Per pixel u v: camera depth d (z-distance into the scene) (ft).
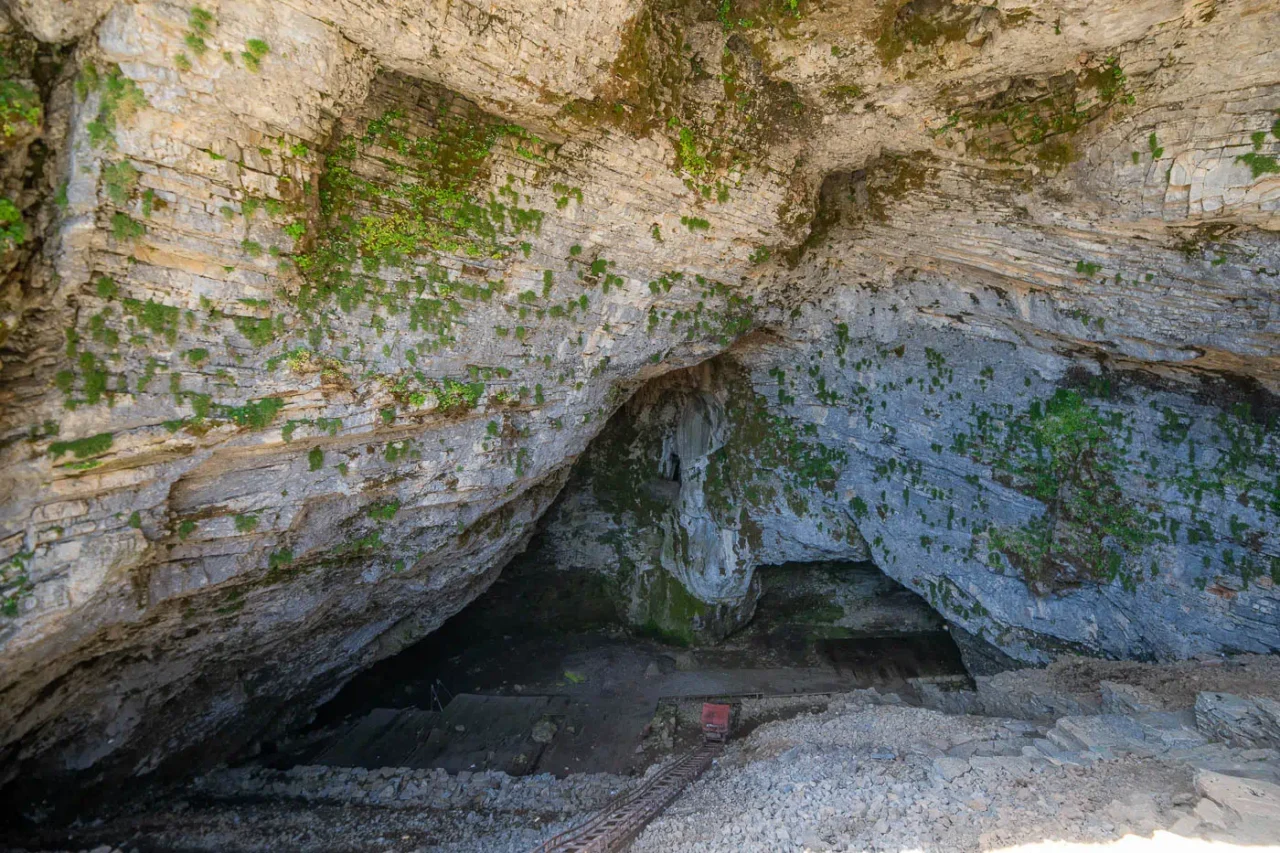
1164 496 41.24
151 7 20.31
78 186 21.52
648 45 29.19
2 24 19.75
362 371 30.78
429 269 31.65
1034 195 33.76
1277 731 27.78
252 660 40.55
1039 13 26.32
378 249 29.91
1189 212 29.37
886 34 29.30
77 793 35.99
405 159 29.25
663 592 64.08
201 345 26.11
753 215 37.58
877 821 27.02
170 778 41.45
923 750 35.99
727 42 31.01
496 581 64.75
